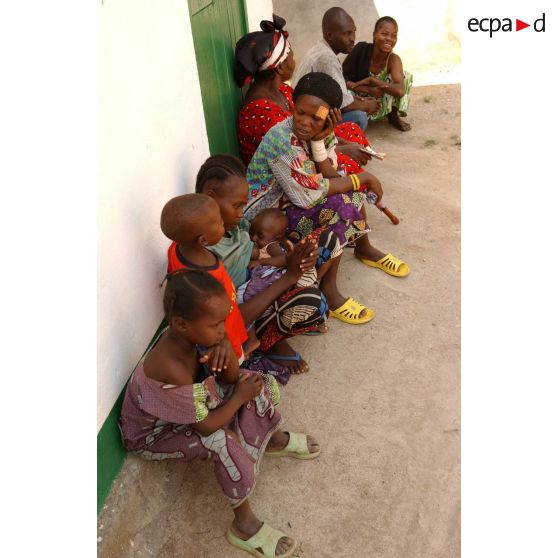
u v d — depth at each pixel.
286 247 3.05
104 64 1.92
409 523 2.25
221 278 2.30
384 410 2.72
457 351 3.04
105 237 1.96
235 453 2.06
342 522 2.26
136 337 2.24
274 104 3.75
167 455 2.12
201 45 3.40
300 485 2.40
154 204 2.37
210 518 2.28
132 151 2.15
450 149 5.19
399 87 5.14
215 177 2.42
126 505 2.09
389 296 3.46
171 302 1.85
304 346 3.11
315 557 2.14
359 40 6.73
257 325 2.78
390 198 4.46
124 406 2.07
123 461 2.18
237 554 2.16
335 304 3.27
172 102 2.56
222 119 3.88
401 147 5.29
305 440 2.50
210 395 2.02
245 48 3.67
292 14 6.51
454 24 6.81
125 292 2.13
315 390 2.84
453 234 4.01
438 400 2.76
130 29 2.12
